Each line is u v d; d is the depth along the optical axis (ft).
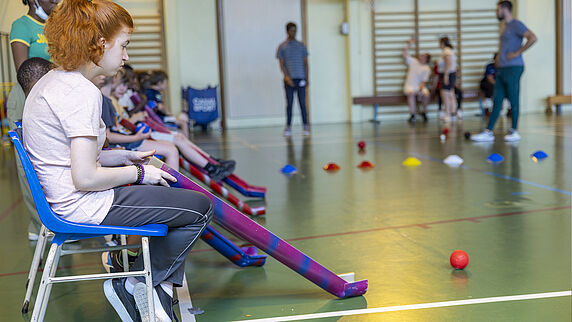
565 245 8.07
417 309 5.94
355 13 34.27
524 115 34.76
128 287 5.36
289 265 5.99
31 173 4.56
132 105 13.92
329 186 13.64
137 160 5.82
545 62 36.65
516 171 14.69
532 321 5.51
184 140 11.23
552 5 36.19
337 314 5.89
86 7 4.71
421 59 33.60
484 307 5.92
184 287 6.89
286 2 33.78
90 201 4.87
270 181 14.65
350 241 8.70
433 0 35.04
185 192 5.29
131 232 4.89
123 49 4.99
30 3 8.96
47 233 6.31
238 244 8.92
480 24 35.53
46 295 4.83
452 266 7.28
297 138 25.82
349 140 24.09
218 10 32.86
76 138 4.65
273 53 33.86
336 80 35.17
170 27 31.22
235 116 33.81
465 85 36.04
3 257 8.47
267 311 6.04
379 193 12.53
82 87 4.73
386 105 35.53
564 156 16.98
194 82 33.06
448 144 21.17
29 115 4.88
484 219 9.78
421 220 9.90
